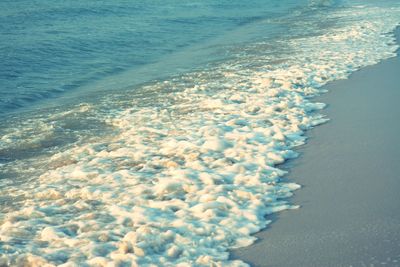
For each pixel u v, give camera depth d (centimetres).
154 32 2653
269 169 789
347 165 787
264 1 4175
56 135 1084
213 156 856
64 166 889
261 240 587
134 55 2120
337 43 1930
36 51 2114
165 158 867
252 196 690
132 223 641
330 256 542
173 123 1077
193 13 3422
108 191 746
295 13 3334
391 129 927
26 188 803
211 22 3058
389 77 1314
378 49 1714
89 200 720
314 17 3006
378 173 747
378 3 3538
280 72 1472
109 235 607
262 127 994
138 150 925
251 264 538
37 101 1468
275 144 891
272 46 2039
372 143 868
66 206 706
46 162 927
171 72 1702
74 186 786
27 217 682
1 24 2792
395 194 675
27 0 3803
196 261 539
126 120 1146
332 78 1348
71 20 2977
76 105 1336
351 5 3556
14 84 1647
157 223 631
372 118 999
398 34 2030
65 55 2088
